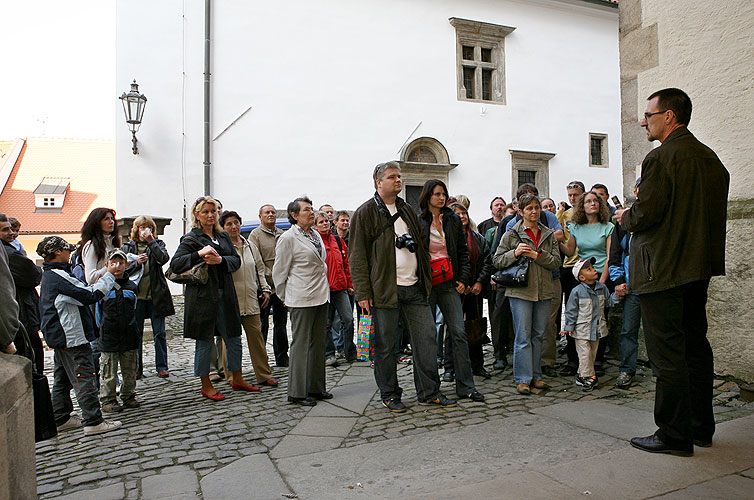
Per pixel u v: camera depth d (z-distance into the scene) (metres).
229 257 5.15
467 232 5.32
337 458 3.27
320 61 13.52
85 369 4.15
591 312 4.75
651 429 3.54
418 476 2.93
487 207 15.43
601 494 2.48
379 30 14.20
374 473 3.01
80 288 4.14
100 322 4.99
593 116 17.02
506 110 15.77
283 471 3.10
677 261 2.88
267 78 13.01
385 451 3.35
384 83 14.22
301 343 4.66
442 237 4.61
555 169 16.45
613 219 5.21
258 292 6.13
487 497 2.51
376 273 4.28
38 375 2.70
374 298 4.30
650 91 5.04
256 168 12.84
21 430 1.96
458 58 15.17
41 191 24.39
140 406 4.97
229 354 5.28
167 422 4.31
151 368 6.84
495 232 5.82
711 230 2.92
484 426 3.75
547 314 4.77
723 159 4.46
